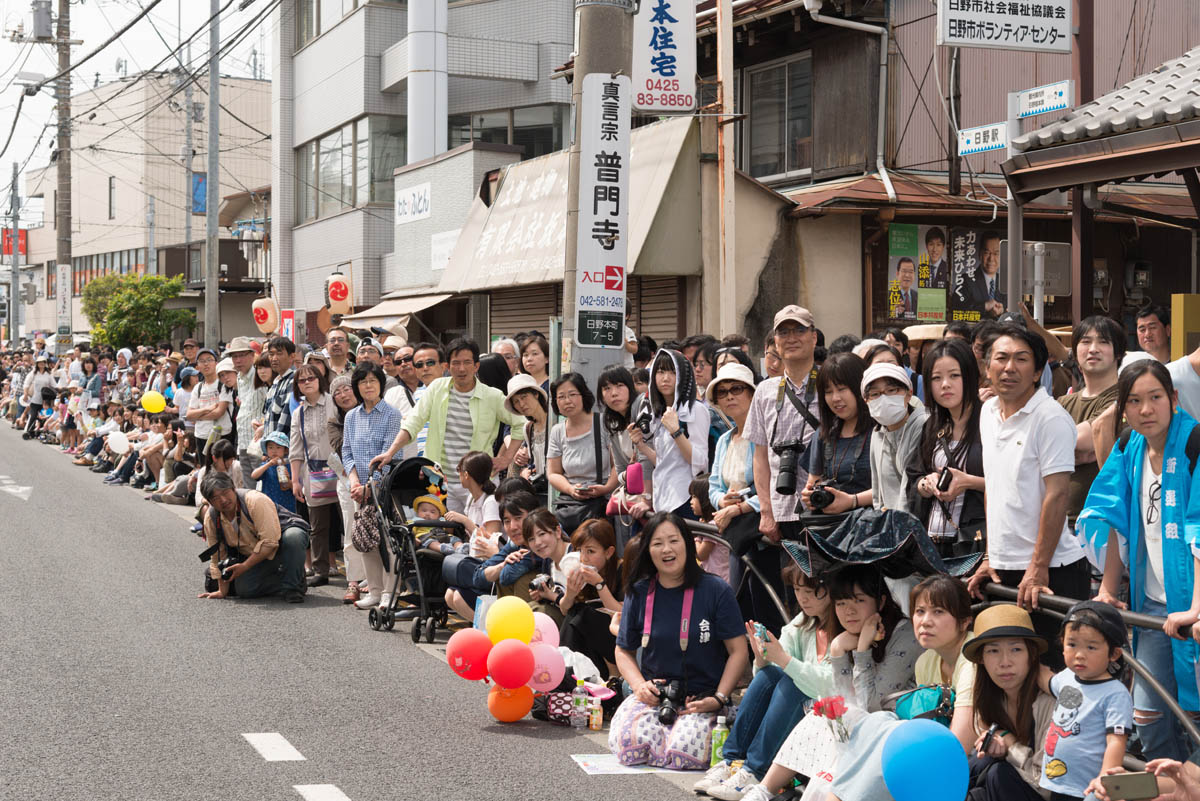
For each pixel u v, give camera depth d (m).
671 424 10.84
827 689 7.65
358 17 37.03
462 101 35.88
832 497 8.70
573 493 11.97
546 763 8.69
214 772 8.25
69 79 47.75
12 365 50.38
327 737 9.16
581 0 12.92
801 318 9.44
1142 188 22.95
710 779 8.08
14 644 11.88
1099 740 6.16
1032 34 15.91
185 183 79.19
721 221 19.22
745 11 22.94
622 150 12.95
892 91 22.45
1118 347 9.16
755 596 9.95
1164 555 6.81
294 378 15.74
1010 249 14.30
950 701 7.13
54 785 7.92
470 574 12.02
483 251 25.45
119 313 52.00
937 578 7.07
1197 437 6.75
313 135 40.50
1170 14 23.00
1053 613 6.87
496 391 14.14
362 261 37.09
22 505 22.42
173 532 19.81
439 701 10.28
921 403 8.63
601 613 10.51
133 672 10.97
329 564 15.88
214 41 34.66
